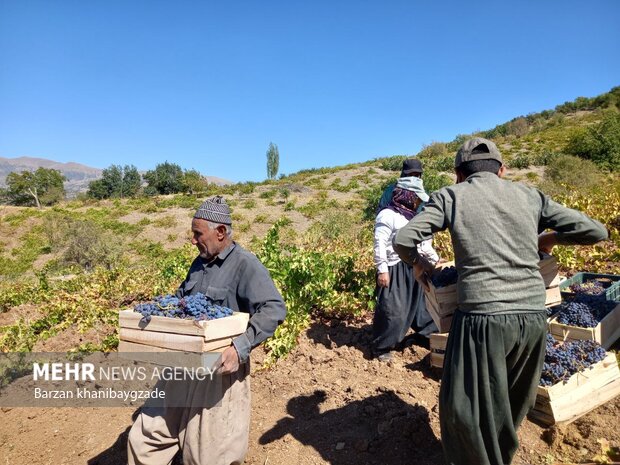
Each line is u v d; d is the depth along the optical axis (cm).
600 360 332
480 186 253
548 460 284
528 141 4850
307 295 561
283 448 331
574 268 627
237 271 274
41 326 729
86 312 725
